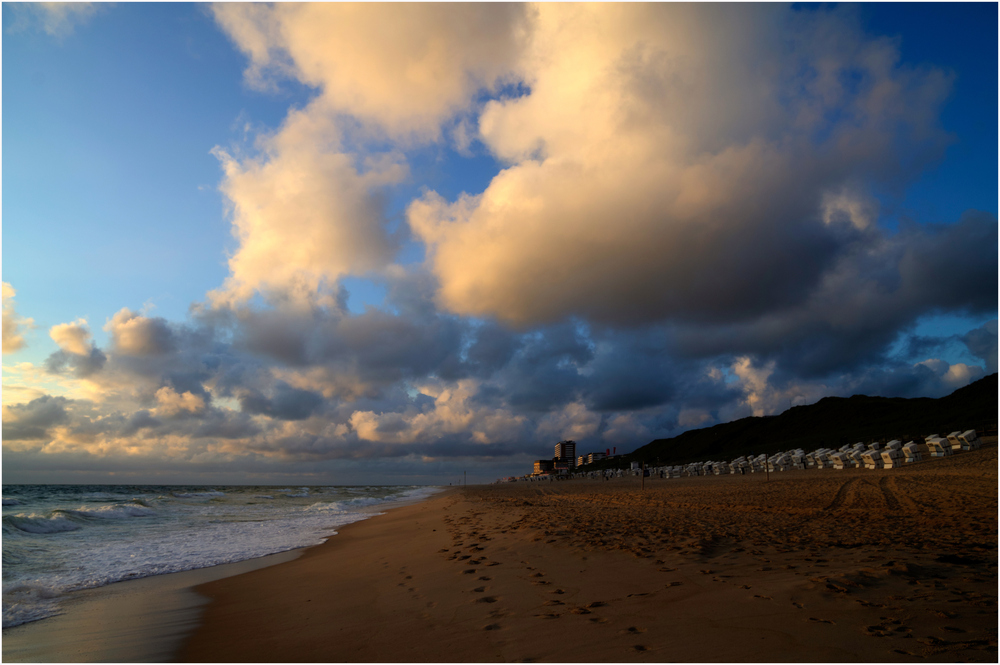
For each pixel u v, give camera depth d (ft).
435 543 36.06
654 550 25.17
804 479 95.09
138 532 58.85
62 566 36.63
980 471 73.72
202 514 87.56
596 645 13.30
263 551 43.06
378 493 228.43
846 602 14.75
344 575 28.96
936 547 23.44
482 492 168.35
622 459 392.27
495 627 15.93
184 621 21.80
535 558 25.73
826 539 27.63
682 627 13.98
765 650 11.87
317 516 83.56
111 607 25.05
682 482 138.51
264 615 21.59
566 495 107.45
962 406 175.52
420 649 14.83
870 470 98.89
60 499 135.33
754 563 21.26
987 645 11.24
